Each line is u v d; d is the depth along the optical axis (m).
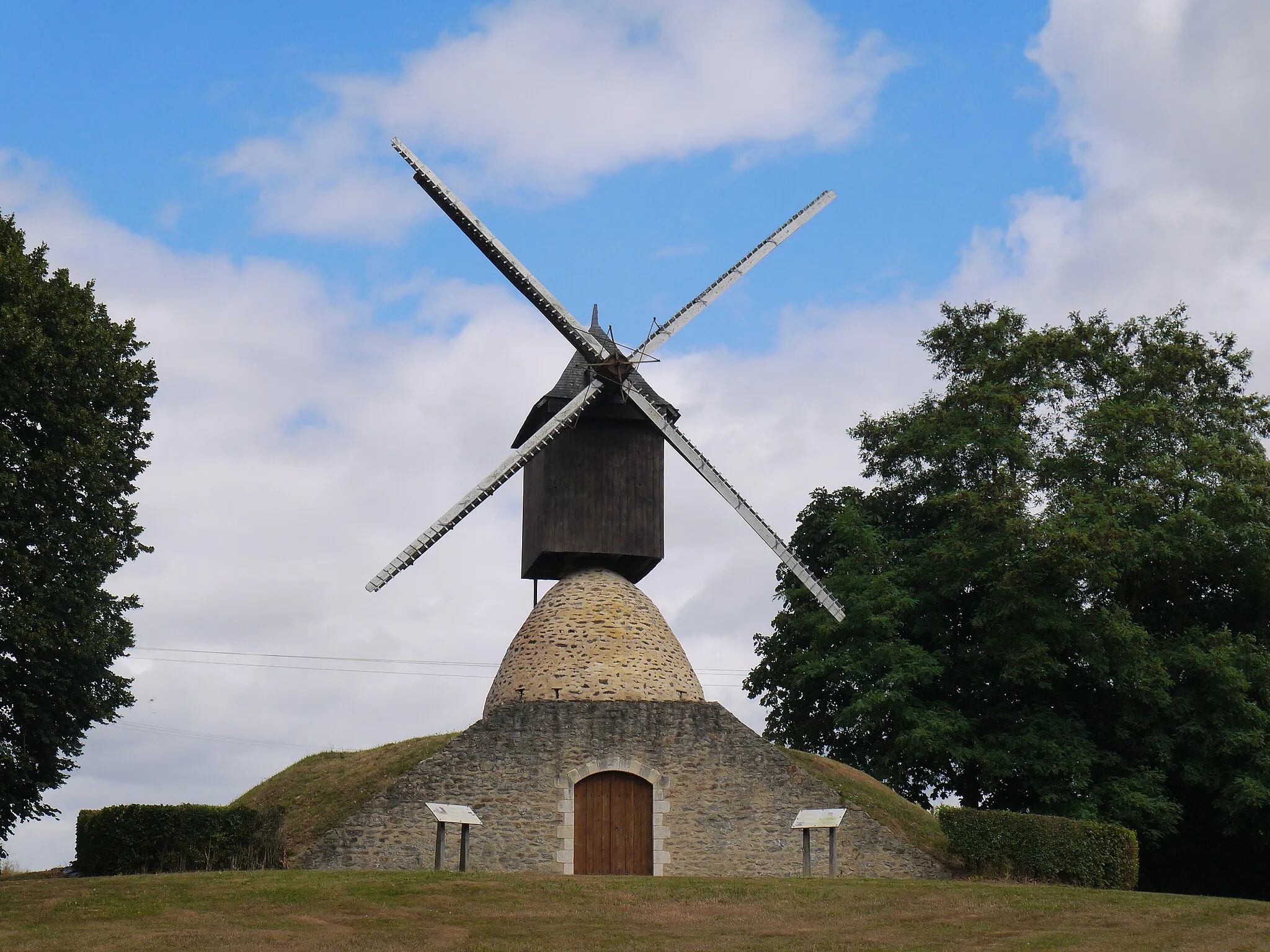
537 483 31.53
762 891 22.95
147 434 29.45
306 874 23.14
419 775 26.95
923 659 35.66
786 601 40.34
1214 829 36.72
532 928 20.05
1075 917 21.16
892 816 29.27
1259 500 35.34
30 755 26.27
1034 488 38.09
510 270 31.14
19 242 28.95
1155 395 38.41
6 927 19.38
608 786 27.62
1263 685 34.16
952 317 41.50
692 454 31.09
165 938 18.78
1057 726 34.62
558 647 29.67
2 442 25.77
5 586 25.42
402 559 28.72
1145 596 38.22
